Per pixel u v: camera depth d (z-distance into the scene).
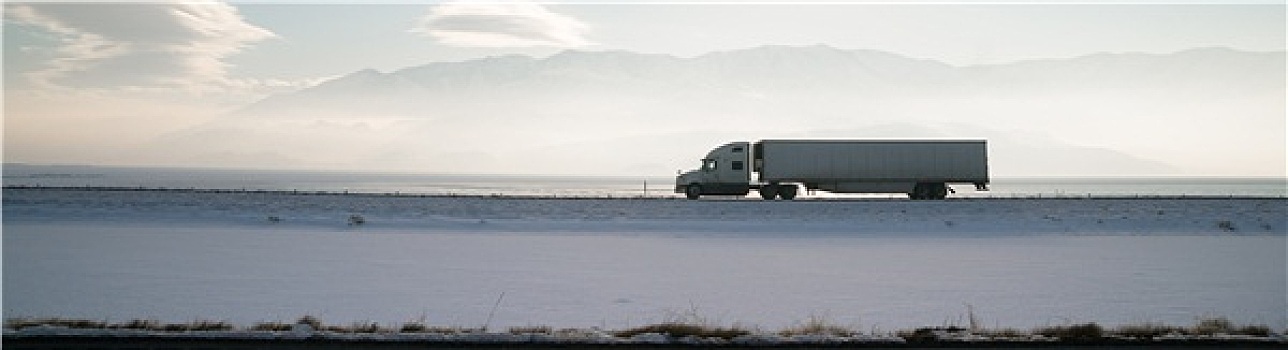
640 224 35.38
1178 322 15.29
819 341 11.43
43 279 19.38
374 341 11.13
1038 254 26.47
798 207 41.56
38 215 34.28
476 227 34.16
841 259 25.03
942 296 18.38
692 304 17.28
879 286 19.83
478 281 20.17
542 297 18.00
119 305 16.28
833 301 17.73
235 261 23.08
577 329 12.99
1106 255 26.17
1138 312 16.45
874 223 35.75
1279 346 11.22
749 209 40.59
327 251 25.70
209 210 37.09
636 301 17.61
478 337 11.37
